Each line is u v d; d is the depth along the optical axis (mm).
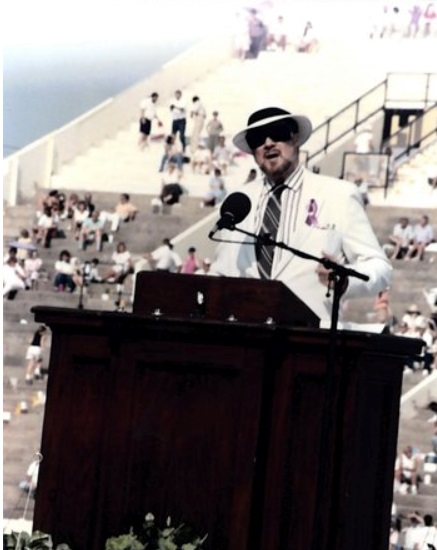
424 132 34094
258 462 12586
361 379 12797
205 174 35562
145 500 12688
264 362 12594
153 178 35844
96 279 35938
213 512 12555
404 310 33531
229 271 17203
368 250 17344
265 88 34719
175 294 13273
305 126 17359
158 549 12352
